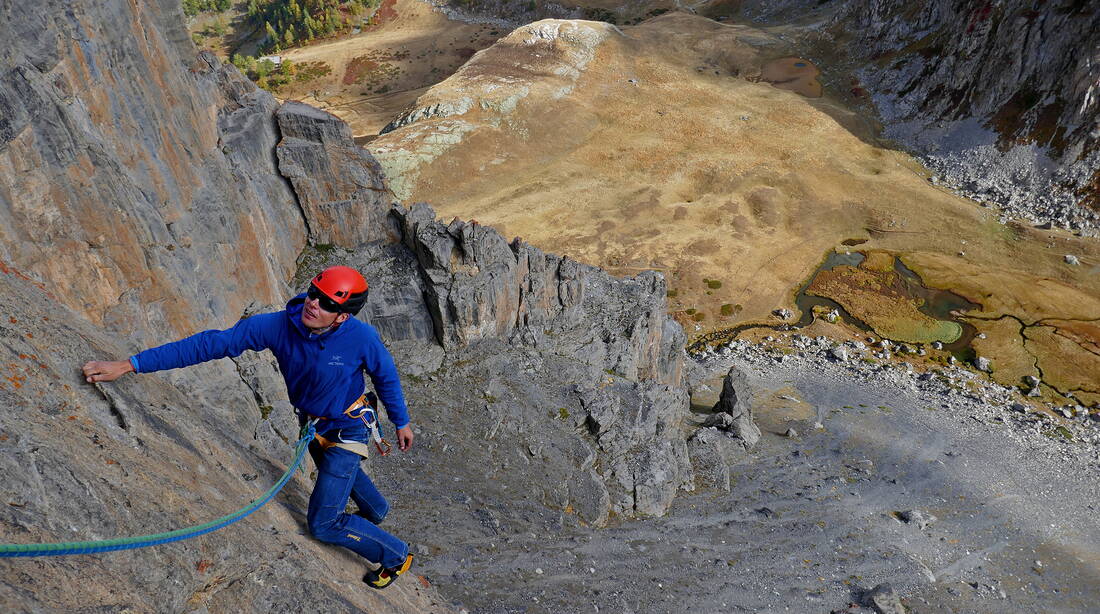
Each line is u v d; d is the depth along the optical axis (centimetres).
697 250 5747
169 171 1491
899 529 2706
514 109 7788
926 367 4553
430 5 15288
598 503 1978
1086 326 4862
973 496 3161
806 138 7406
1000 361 4597
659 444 2272
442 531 1733
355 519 571
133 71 1374
